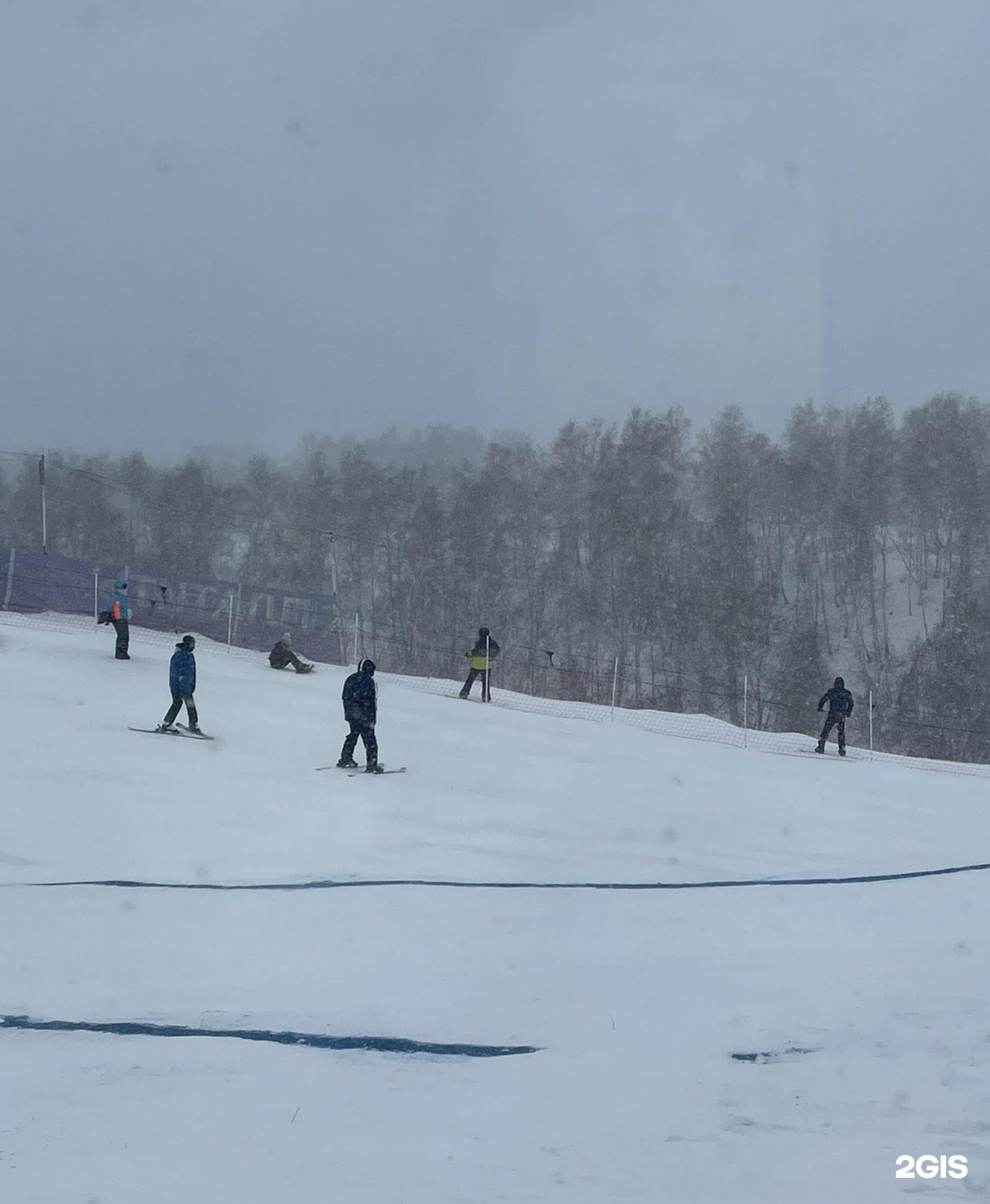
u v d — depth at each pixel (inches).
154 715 780.0
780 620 2753.4
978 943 343.6
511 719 928.9
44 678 856.3
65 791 568.1
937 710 2399.1
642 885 442.6
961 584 2694.4
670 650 2704.2
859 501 2908.5
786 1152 192.2
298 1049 244.7
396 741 774.5
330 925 361.4
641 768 767.7
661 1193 176.6
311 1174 182.1
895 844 568.4
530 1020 265.3
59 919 361.1
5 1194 171.6
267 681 960.9
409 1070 233.1
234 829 518.0
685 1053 243.3
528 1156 190.7
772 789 725.9
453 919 374.3
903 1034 254.8
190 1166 183.9
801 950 335.0
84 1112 207.3
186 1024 259.3
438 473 3671.3
